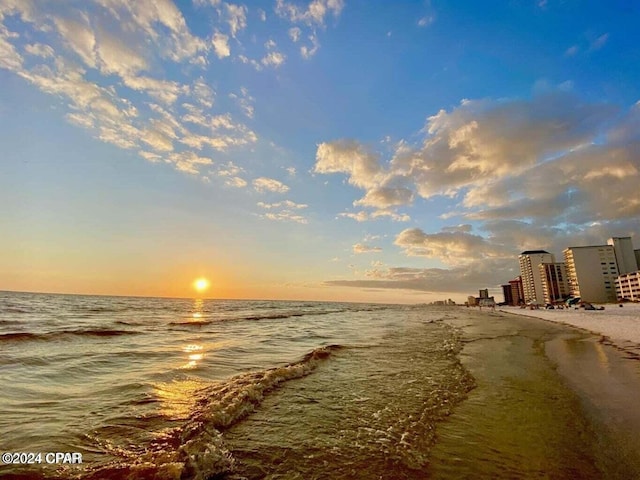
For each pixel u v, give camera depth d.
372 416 7.62
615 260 123.81
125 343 19.00
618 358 14.79
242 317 46.38
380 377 11.39
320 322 41.38
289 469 5.24
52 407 7.83
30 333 21.00
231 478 4.95
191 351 16.41
